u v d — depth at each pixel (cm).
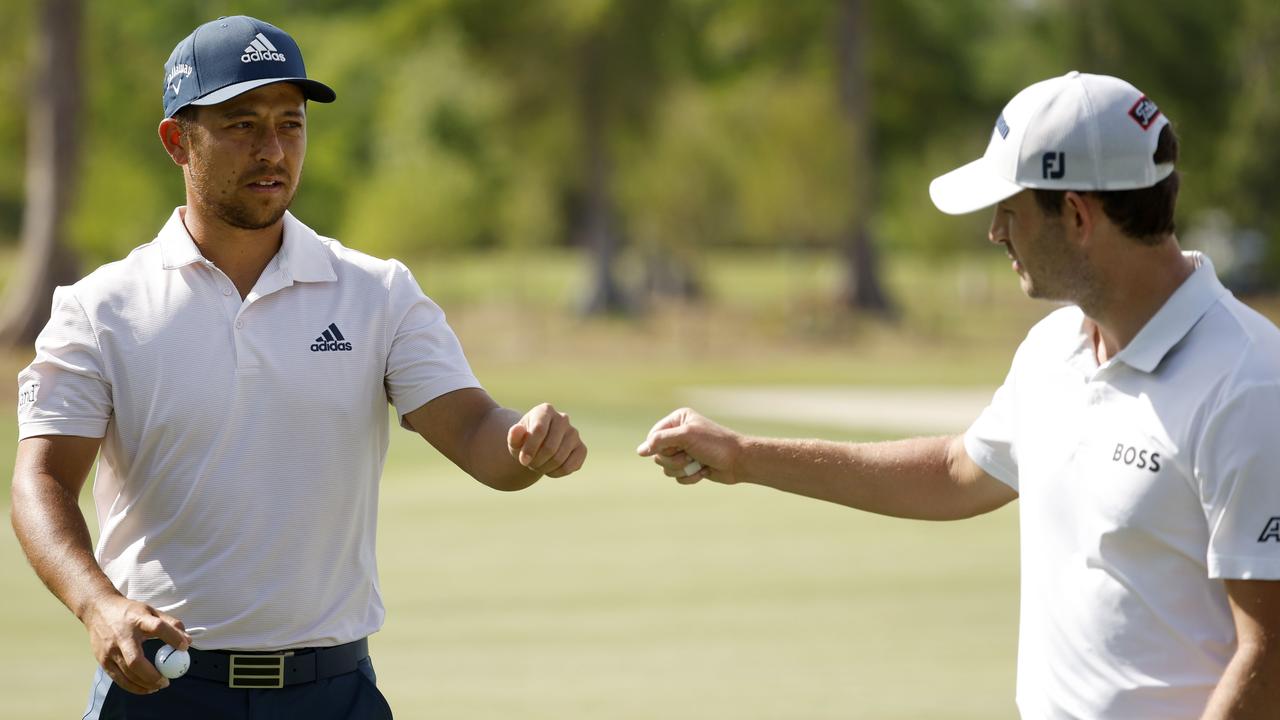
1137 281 1062
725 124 13250
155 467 1213
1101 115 1055
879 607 3053
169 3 14200
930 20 15688
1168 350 1044
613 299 13950
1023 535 1151
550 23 13250
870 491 1317
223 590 1208
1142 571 1053
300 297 1238
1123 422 1059
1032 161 1073
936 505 1305
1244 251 17338
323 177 15662
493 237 15850
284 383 1216
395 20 14188
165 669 1093
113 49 13062
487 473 1253
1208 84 14925
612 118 13512
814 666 2520
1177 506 1036
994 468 1235
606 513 4459
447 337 1292
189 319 1216
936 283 17562
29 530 1165
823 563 3584
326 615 1236
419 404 1271
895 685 2394
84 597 1116
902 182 17262
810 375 10488
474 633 2842
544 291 16725
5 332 10600
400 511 4541
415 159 14025
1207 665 1040
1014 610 3011
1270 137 16250
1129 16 14538
